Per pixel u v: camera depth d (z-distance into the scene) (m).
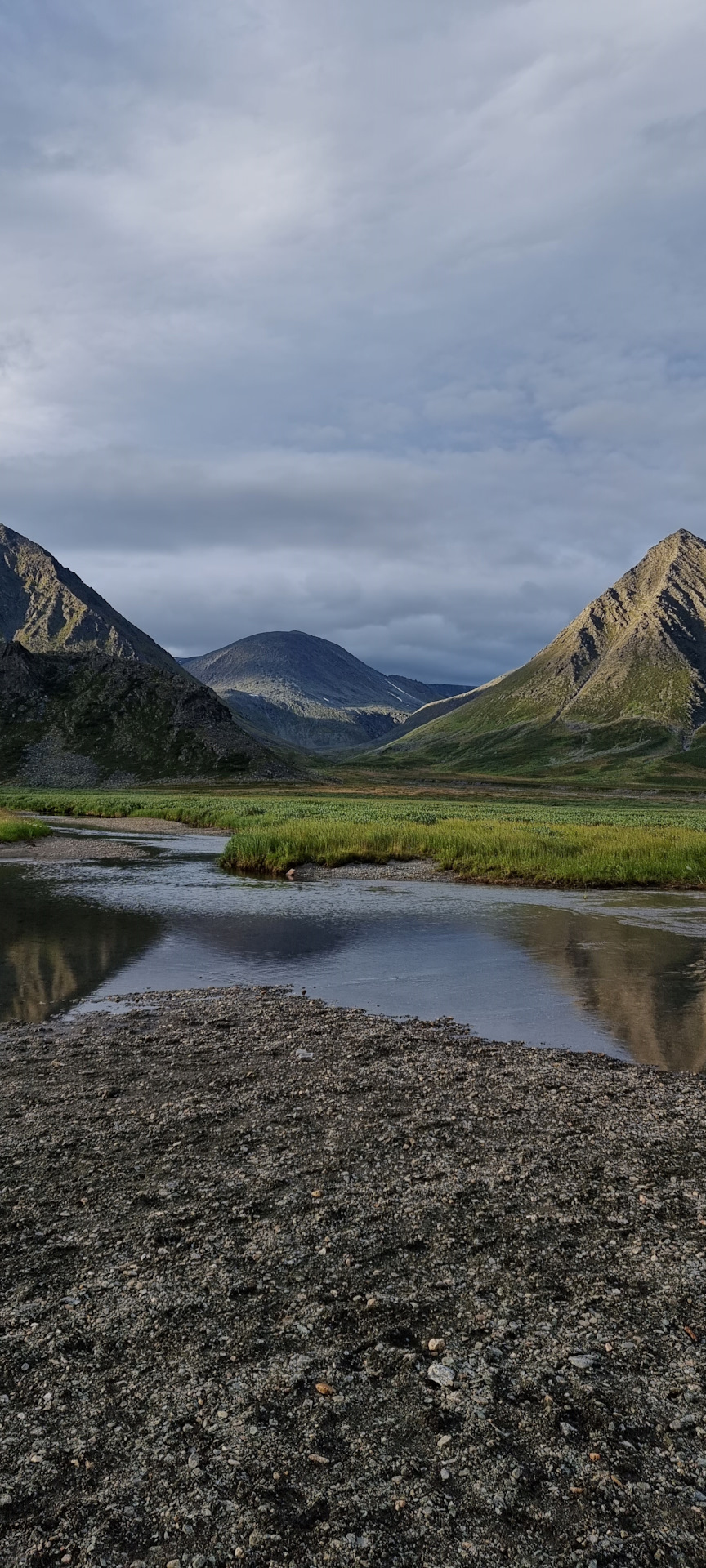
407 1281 6.85
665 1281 6.86
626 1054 13.39
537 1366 5.85
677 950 21.25
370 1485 4.89
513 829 46.69
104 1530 4.59
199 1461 5.05
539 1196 8.36
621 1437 5.23
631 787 196.25
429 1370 5.79
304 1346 6.04
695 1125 10.32
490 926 24.64
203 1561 4.40
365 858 40.62
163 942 22.25
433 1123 10.29
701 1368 5.84
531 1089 11.62
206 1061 12.79
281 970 19.19
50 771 183.50
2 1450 5.14
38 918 25.94
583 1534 4.56
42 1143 9.61
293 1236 7.52
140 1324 6.28
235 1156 9.24
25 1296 6.60
